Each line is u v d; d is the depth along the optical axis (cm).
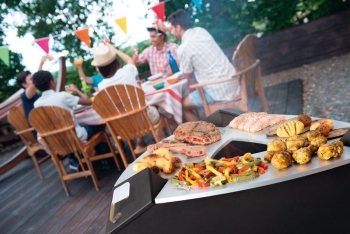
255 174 117
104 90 286
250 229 116
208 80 328
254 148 168
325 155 114
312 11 550
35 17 661
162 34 443
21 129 404
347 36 546
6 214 336
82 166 339
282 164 116
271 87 524
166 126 359
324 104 390
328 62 546
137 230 118
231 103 320
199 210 117
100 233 247
